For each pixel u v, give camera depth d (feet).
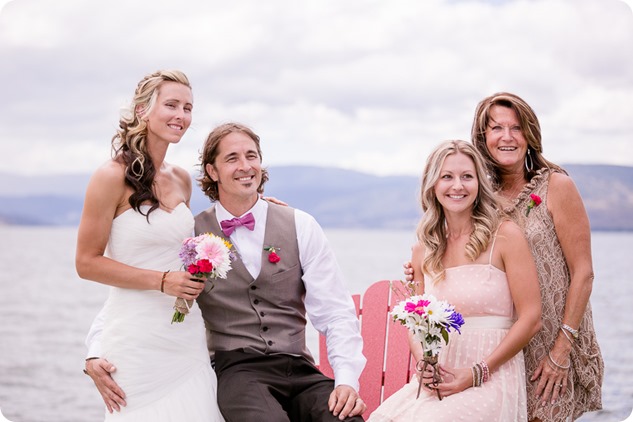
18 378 43.21
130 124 9.37
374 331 11.01
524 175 10.14
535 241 9.48
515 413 8.77
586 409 9.74
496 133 9.89
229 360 9.37
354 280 73.05
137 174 9.18
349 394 8.88
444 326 8.45
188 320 9.38
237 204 9.78
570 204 9.48
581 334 9.50
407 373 10.67
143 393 9.12
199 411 9.07
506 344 8.87
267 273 9.55
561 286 9.49
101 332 9.57
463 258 9.38
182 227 9.38
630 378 36.42
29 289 73.77
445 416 8.63
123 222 9.19
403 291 10.91
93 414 40.01
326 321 9.65
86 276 9.08
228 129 9.69
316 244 9.82
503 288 9.17
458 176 9.21
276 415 8.55
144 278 8.95
